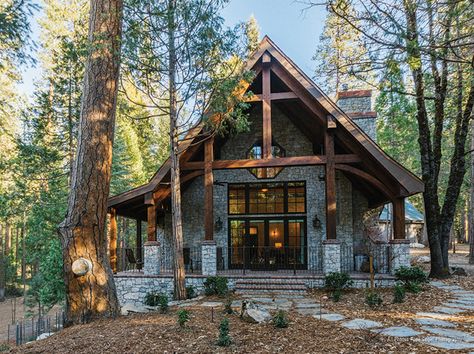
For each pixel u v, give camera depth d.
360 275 11.30
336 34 16.33
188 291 10.98
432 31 7.90
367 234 14.11
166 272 12.66
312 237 14.13
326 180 11.59
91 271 7.24
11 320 18.81
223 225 14.73
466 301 8.48
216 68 10.16
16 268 27.06
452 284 10.72
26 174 15.64
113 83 7.74
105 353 4.97
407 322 6.57
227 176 14.98
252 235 14.62
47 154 15.21
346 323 6.52
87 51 7.66
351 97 14.92
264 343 5.27
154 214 12.40
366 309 7.84
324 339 5.47
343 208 14.02
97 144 7.46
